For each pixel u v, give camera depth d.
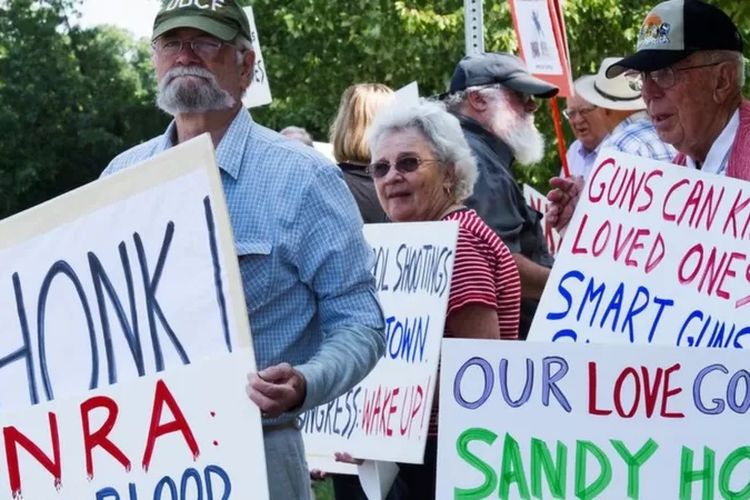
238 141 3.62
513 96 5.70
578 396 3.63
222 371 3.20
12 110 42.22
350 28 19.84
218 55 3.60
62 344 3.40
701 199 4.03
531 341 3.64
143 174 3.30
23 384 3.45
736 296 3.97
